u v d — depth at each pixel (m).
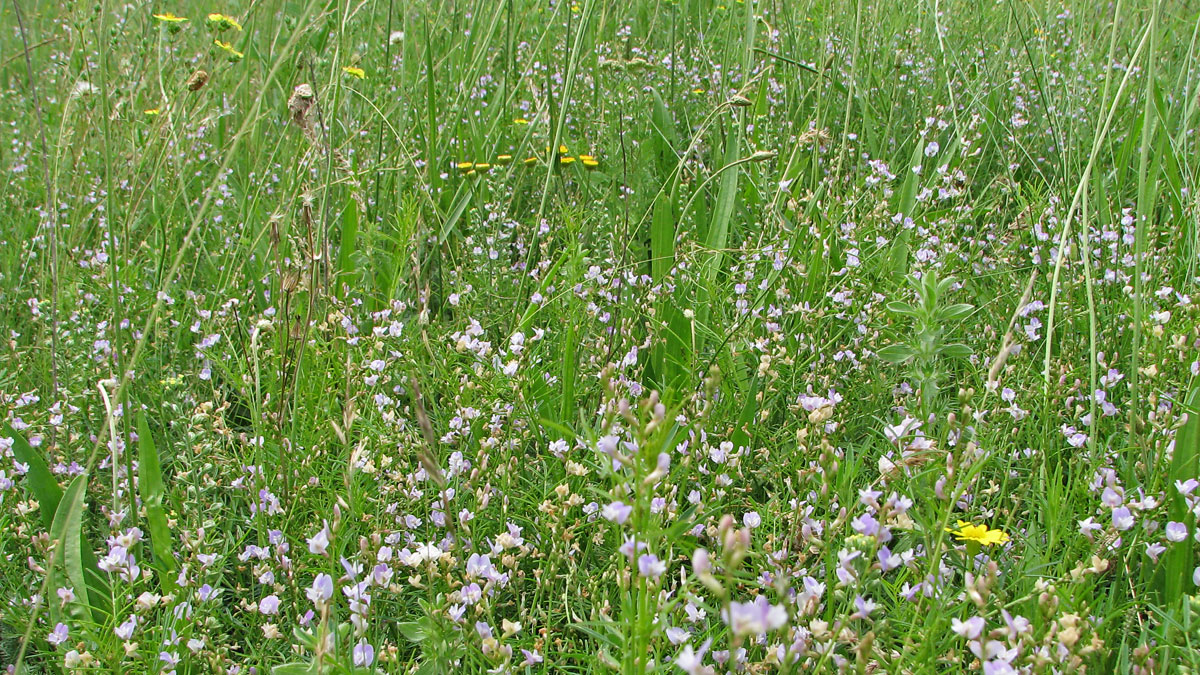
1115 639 2.11
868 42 5.54
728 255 3.92
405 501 2.55
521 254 4.21
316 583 1.75
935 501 2.21
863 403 3.13
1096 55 5.90
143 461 2.35
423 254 4.16
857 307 3.37
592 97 5.63
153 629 2.04
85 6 3.67
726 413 2.95
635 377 3.19
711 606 2.11
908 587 1.98
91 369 3.22
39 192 4.91
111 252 2.62
